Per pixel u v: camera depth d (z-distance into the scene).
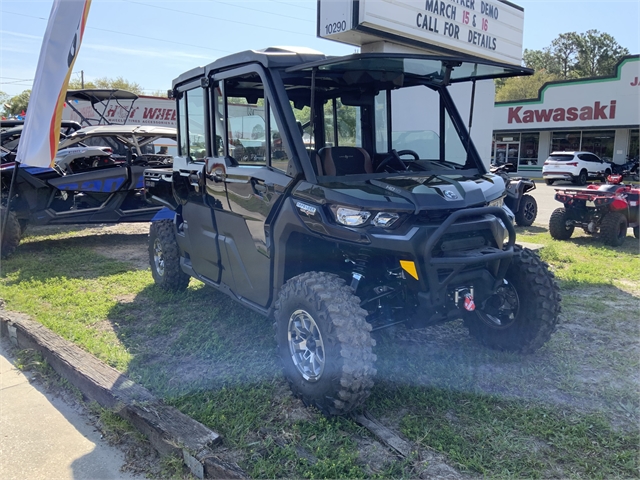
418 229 2.98
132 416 3.11
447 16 8.61
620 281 6.20
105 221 8.70
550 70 70.19
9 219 7.46
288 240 3.44
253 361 3.90
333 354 2.88
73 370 3.68
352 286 3.22
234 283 4.18
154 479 2.72
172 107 17.83
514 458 2.73
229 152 4.02
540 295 3.70
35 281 6.16
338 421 3.03
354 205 2.99
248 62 3.65
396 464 2.66
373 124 4.33
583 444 2.83
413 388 3.43
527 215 10.95
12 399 3.60
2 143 9.39
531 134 31.80
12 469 2.83
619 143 28.47
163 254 5.50
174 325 4.71
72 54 4.96
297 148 3.33
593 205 8.61
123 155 9.67
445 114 4.29
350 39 7.84
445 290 3.11
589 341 4.28
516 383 3.52
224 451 2.79
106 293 5.76
